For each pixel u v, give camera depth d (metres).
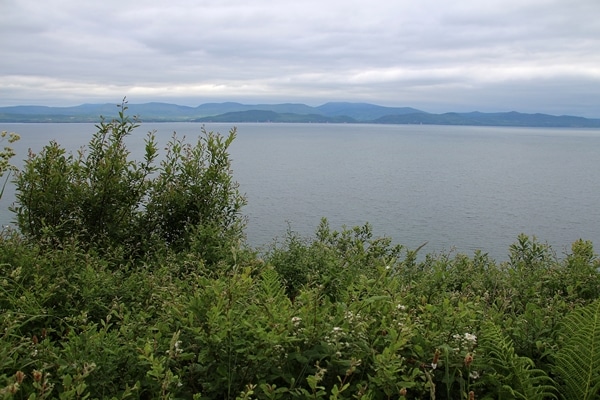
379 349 3.54
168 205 7.57
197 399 2.86
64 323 4.35
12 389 2.57
